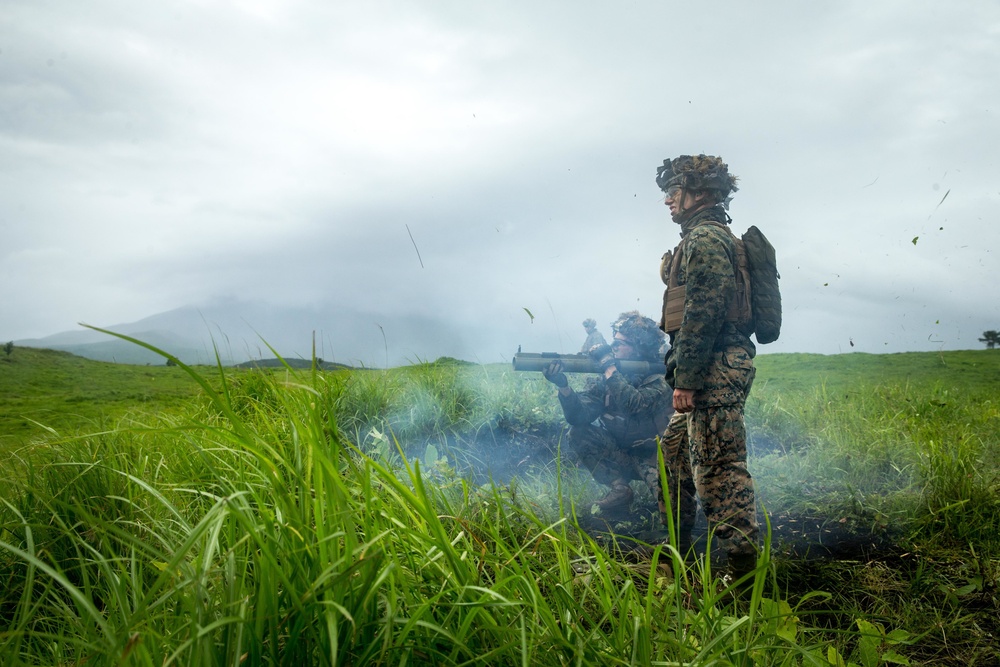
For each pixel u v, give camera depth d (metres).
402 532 2.01
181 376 9.57
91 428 4.10
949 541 3.61
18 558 2.76
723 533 3.03
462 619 1.82
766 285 3.25
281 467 2.60
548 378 4.28
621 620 1.85
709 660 1.81
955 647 2.66
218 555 2.05
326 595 1.60
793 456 5.20
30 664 2.00
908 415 6.26
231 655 1.57
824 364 11.44
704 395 3.12
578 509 4.22
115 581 1.75
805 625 2.67
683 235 3.42
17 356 9.76
